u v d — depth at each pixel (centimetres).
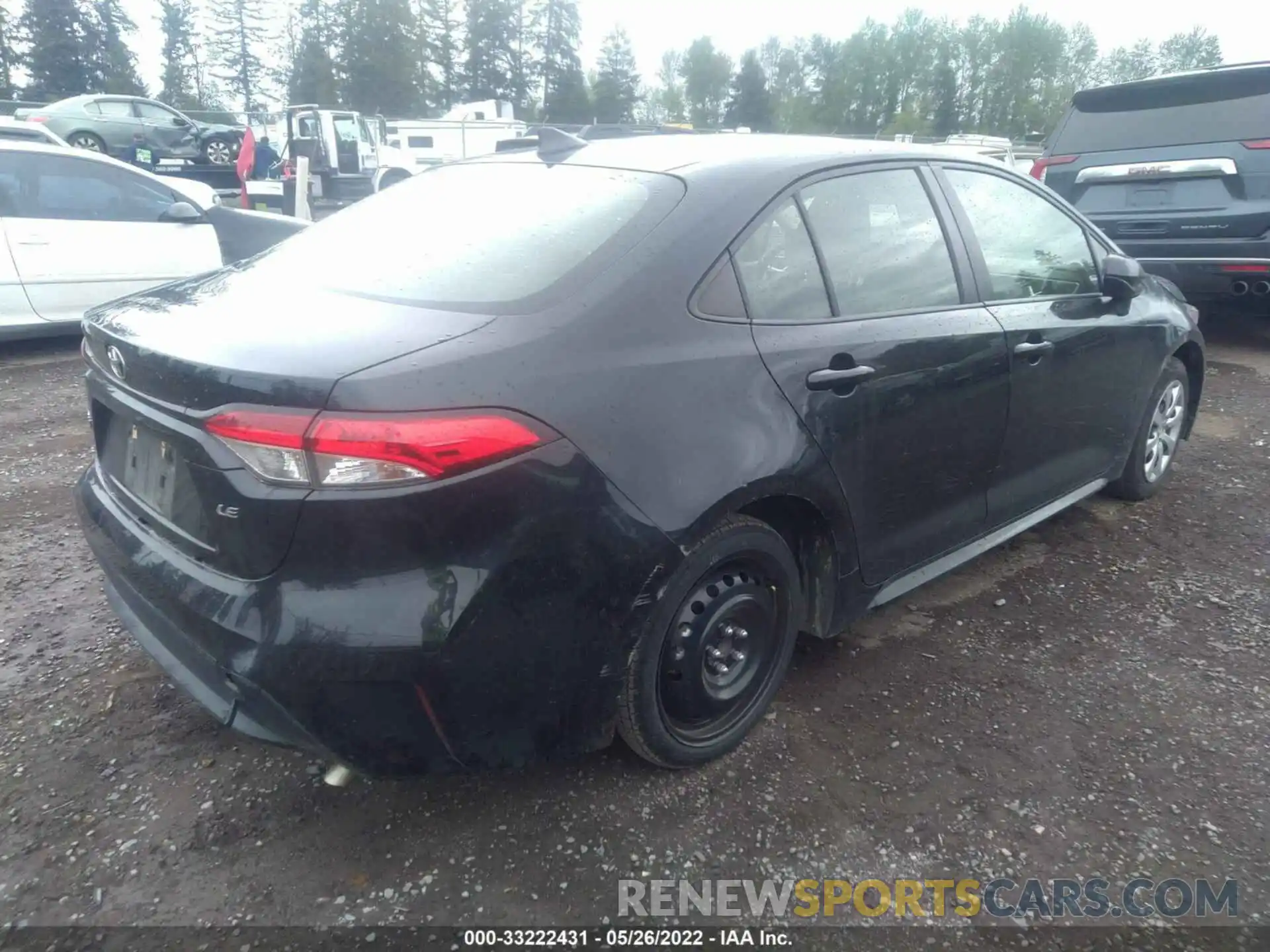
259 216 873
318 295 249
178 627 226
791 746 282
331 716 208
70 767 269
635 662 238
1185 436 488
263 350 212
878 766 273
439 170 339
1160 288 455
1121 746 283
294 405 200
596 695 233
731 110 8169
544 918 222
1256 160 662
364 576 204
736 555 255
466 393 206
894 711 299
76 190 764
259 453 203
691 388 238
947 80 7681
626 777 267
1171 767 274
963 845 245
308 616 203
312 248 293
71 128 2000
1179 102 701
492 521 207
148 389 228
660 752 257
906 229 312
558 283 236
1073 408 375
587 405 220
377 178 2023
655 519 228
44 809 253
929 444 307
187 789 261
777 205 273
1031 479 366
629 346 231
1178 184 701
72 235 753
